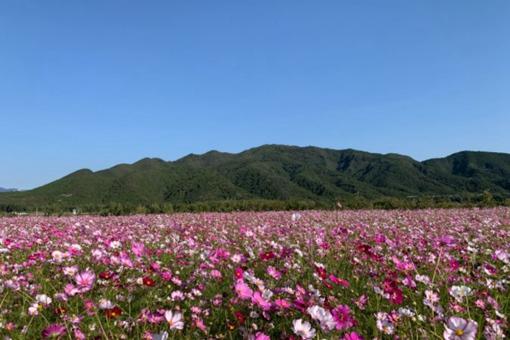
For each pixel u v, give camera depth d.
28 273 5.61
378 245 8.39
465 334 2.51
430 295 4.05
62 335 3.39
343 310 3.31
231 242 10.07
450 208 33.50
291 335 3.21
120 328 3.67
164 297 4.91
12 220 24.44
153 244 9.34
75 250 6.05
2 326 3.76
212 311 4.27
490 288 4.79
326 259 6.97
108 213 37.97
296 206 40.28
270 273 4.39
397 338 3.45
